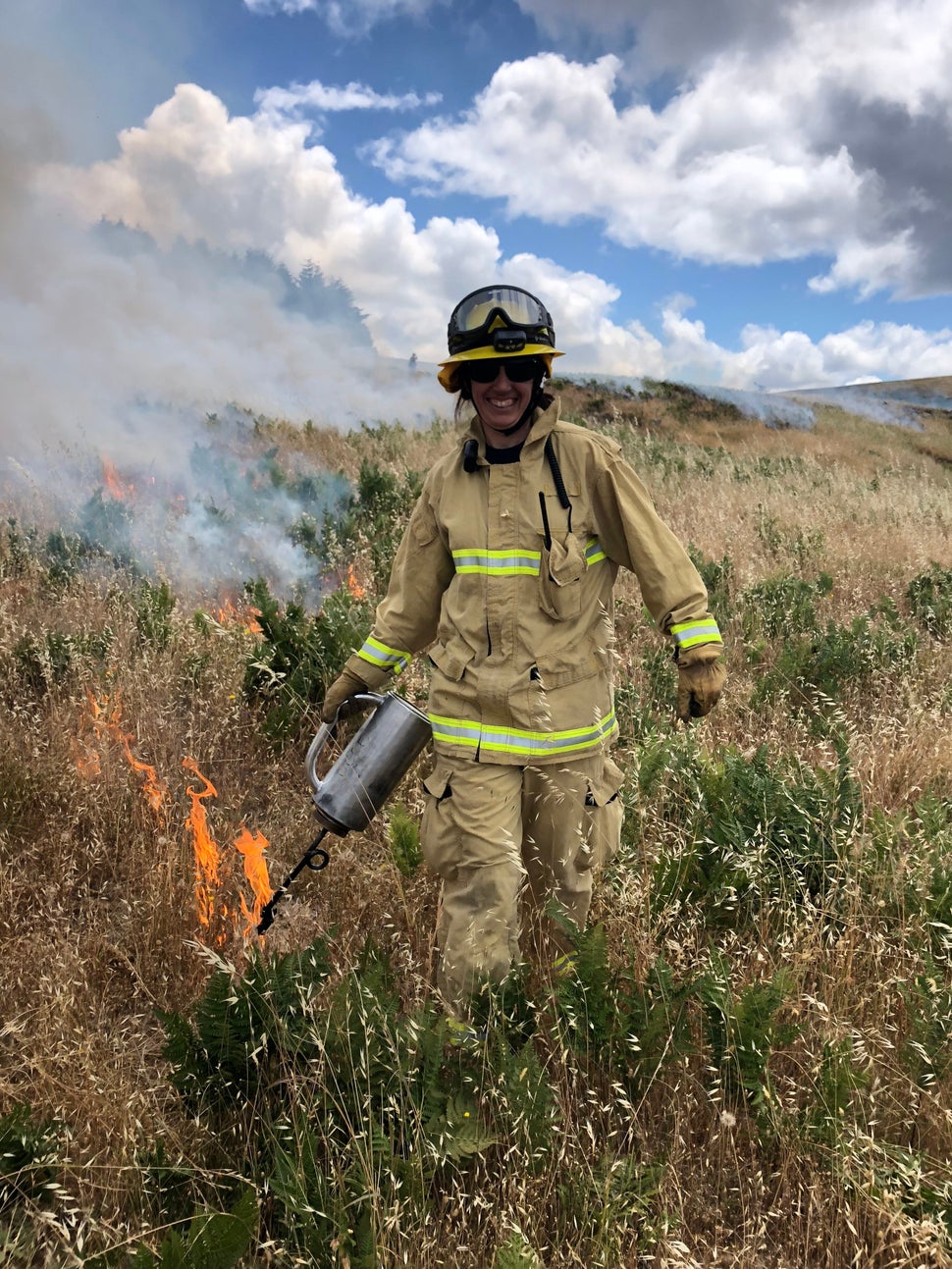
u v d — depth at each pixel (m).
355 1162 1.78
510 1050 2.08
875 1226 1.80
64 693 4.12
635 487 2.27
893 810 3.49
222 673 4.31
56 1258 1.70
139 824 3.14
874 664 4.95
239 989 2.07
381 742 2.41
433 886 2.83
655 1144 2.05
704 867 2.96
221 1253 1.61
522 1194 1.73
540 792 2.30
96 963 2.52
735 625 5.71
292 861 3.08
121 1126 1.93
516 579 2.20
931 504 11.06
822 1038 2.15
